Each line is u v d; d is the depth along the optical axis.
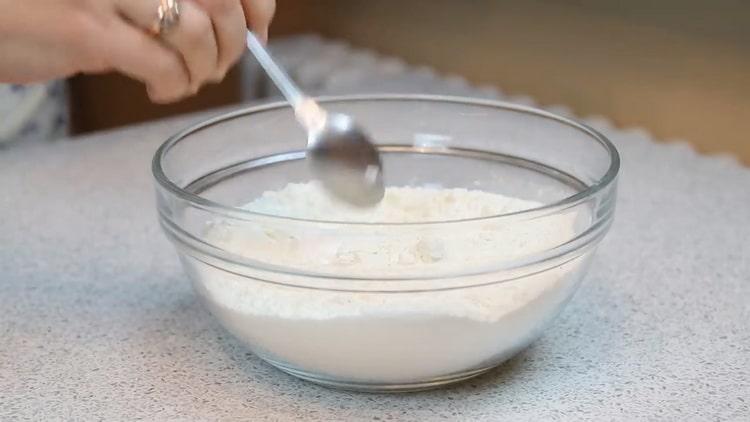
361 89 1.40
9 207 1.05
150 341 0.85
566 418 0.77
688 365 0.82
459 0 1.47
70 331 0.86
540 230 0.76
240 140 0.89
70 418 0.77
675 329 0.86
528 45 1.38
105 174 1.13
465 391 0.79
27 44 0.83
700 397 0.79
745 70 1.16
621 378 0.80
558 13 1.33
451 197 0.88
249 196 0.90
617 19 1.26
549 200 0.90
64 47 0.83
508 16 1.40
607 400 0.78
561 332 0.85
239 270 0.76
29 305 0.89
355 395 0.79
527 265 0.75
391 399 0.79
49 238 0.99
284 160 0.91
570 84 1.34
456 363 0.77
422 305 0.74
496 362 0.79
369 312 0.74
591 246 0.79
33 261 0.95
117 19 0.81
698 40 1.19
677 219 1.02
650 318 0.87
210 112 1.34
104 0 0.80
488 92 1.39
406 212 0.86
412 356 0.76
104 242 0.98
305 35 1.75
